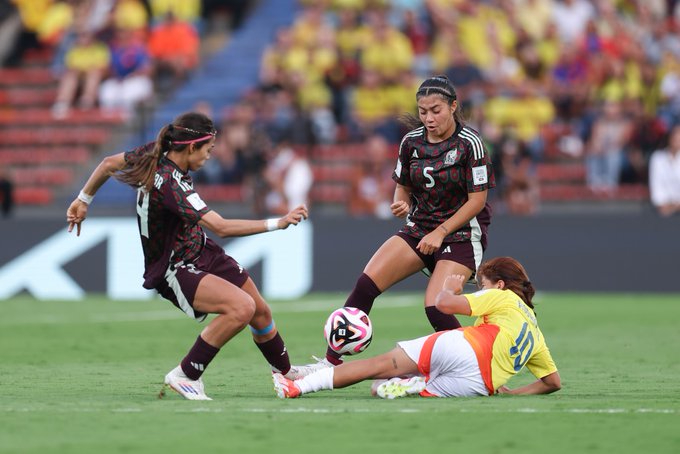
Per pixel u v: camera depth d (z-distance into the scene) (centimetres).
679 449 1739
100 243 6391
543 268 6294
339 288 6306
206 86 8025
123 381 2805
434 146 2608
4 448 1728
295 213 2327
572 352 3631
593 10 8081
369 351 3681
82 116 7688
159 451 1711
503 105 7006
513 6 7994
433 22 7806
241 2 8700
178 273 2369
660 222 6197
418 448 1741
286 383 2378
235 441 1791
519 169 6600
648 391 2566
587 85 7356
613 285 6238
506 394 2438
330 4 7894
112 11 7944
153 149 2359
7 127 7731
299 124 6919
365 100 7356
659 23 8219
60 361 3350
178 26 8038
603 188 6838
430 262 2686
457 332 2362
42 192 7519
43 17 8425
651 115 7062
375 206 6788
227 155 6825
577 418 2017
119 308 5534
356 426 1930
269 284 6341
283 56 7575
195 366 2342
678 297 6075
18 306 5688
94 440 1797
